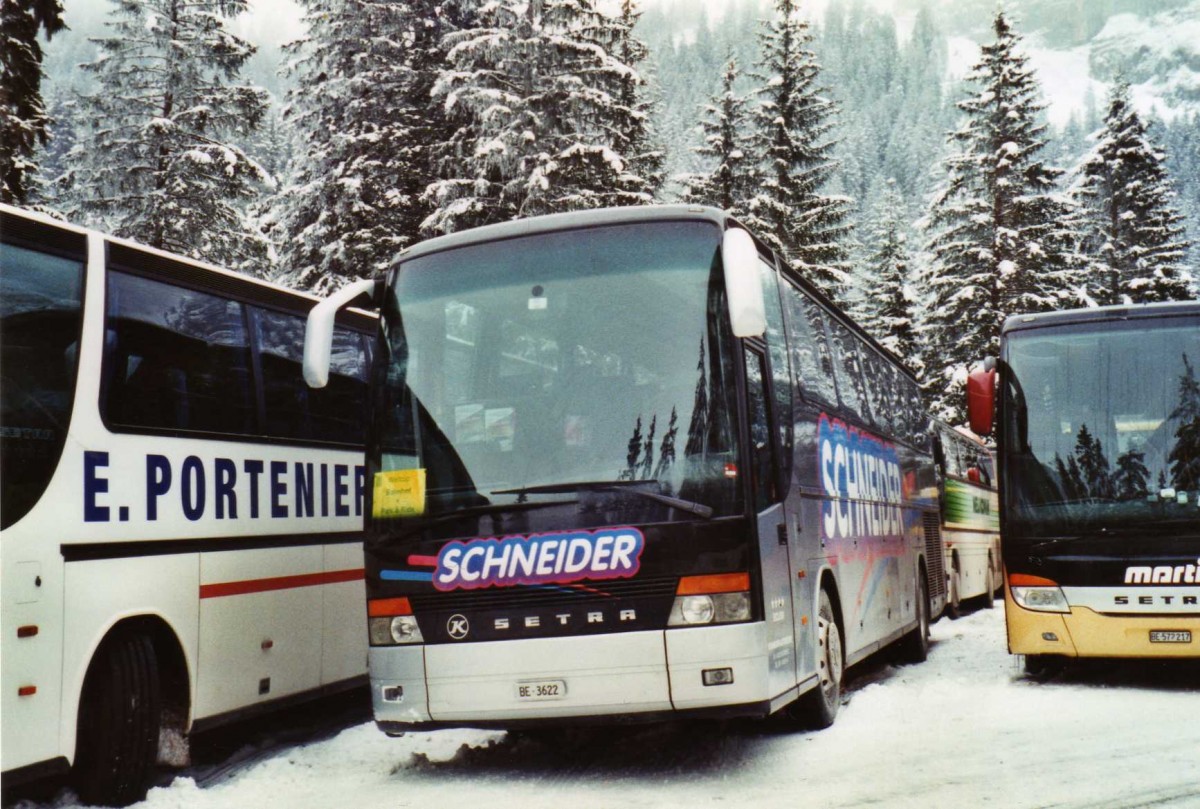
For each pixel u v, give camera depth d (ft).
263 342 28.50
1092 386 34.81
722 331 23.17
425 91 97.14
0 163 73.61
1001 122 136.46
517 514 22.44
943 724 28.04
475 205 84.89
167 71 100.73
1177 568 32.45
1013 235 130.21
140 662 22.53
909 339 171.32
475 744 27.30
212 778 24.90
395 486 23.38
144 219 96.99
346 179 89.86
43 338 21.12
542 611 22.04
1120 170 158.40
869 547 36.01
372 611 23.22
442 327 24.35
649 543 21.88
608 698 21.75
